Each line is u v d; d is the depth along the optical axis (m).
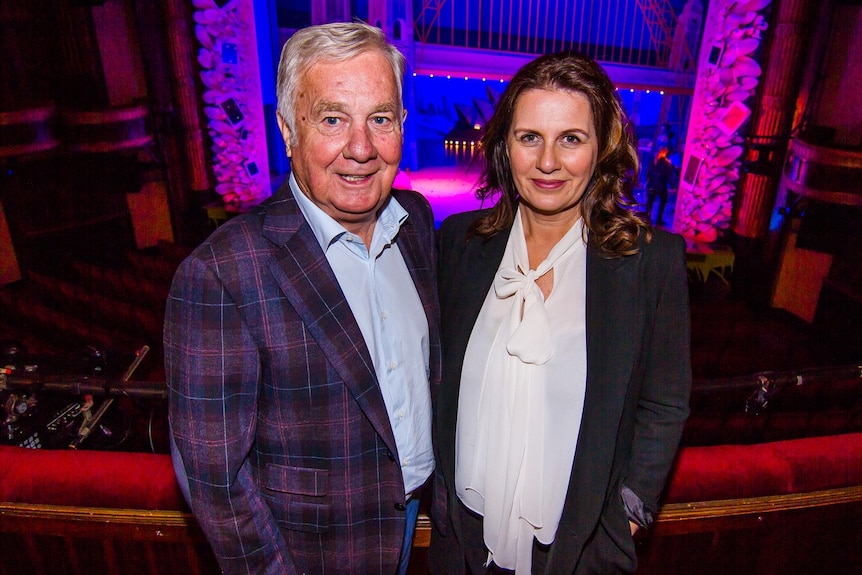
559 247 1.19
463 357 1.26
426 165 14.30
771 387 1.73
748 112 7.86
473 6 13.41
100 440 2.57
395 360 1.19
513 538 1.24
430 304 1.28
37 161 7.73
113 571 1.62
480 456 1.24
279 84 1.01
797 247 7.23
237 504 1.06
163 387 1.70
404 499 1.21
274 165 12.87
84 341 5.28
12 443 2.30
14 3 7.20
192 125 9.09
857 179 6.47
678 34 12.66
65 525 1.56
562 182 1.11
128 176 8.60
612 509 1.25
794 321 7.54
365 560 1.22
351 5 12.39
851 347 6.55
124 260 8.84
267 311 1.02
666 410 1.20
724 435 2.98
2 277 7.53
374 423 1.11
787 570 1.68
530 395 1.16
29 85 7.53
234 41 8.85
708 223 8.57
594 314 1.15
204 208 9.56
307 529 1.16
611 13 13.50
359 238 1.12
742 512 1.55
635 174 1.17
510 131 1.15
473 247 1.31
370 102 0.96
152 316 5.53
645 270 1.15
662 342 1.17
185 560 1.60
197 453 1.02
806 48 7.08
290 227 1.05
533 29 13.88
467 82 15.92
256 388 1.05
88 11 7.88
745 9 7.54
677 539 1.59
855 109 6.58
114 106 8.32
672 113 13.97
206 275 0.98
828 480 1.59
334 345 1.05
